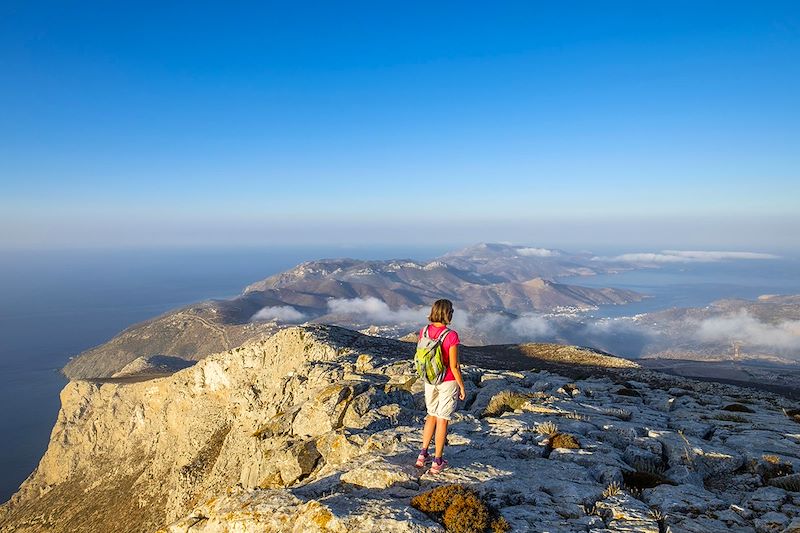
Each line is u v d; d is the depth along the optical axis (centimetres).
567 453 1078
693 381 4059
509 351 7269
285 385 3225
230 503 895
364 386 1998
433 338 895
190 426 6212
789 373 11925
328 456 1355
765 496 905
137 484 6881
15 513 9519
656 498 862
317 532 705
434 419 927
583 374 4806
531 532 693
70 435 10638
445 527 697
